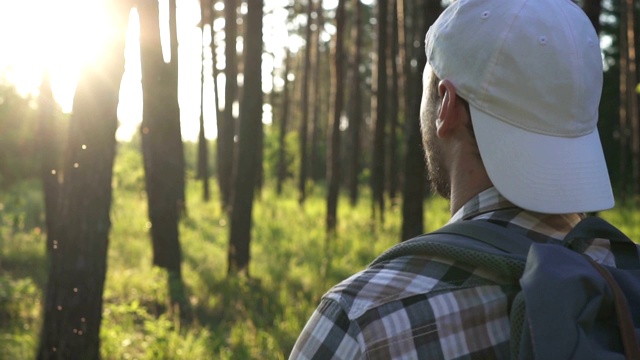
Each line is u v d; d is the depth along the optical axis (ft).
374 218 63.10
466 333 3.24
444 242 3.37
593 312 3.07
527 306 3.04
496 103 3.52
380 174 61.82
